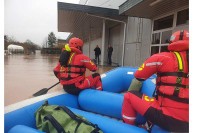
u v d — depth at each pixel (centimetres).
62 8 1049
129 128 201
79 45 312
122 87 440
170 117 168
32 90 472
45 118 210
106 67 1228
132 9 822
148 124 218
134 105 192
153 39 960
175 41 180
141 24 1074
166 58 175
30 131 186
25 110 242
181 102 165
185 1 687
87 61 307
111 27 1628
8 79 630
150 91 307
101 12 1105
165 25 870
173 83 169
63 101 295
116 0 1387
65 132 194
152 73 186
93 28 1791
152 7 778
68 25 1738
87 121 207
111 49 1438
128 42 1244
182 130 165
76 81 304
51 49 4459
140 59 1080
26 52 4588
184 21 737
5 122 215
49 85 544
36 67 1095
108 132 211
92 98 294
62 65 309
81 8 1073
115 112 277
